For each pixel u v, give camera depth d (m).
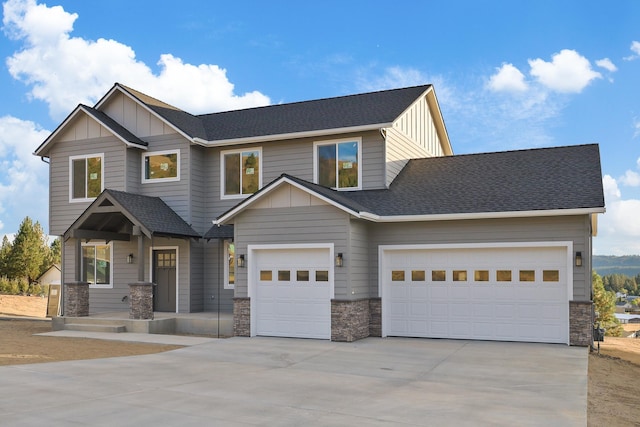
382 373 11.46
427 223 16.30
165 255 20.83
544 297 15.16
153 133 20.94
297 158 19.44
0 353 13.79
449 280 16.17
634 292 133.25
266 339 16.12
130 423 7.70
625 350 16.53
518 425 7.79
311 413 8.34
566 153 17.98
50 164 22.11
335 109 20.69
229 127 21.44
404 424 7.81
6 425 7.54
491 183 16.98
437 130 23.83
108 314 19.89
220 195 20.62
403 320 16.58
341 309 15.56
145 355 13.71
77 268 19.50
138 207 18.70
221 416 8.12
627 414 8.70
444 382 10.61
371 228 16.89
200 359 13.09
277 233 16.50
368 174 18.39
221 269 20.47
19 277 39.00
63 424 7.61
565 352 13.80
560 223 14.92
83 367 11.91
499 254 15.67
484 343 15.27
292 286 16.48
